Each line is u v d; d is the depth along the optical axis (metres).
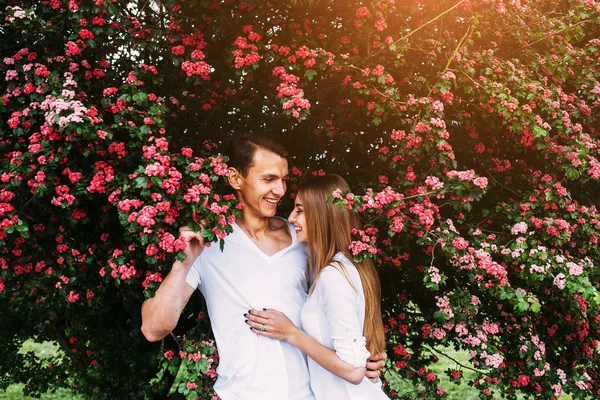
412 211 2.74
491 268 2.75
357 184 3.52
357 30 3.09
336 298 1.80
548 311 3.72
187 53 2.94
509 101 2.96
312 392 1.95
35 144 2.34
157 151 2.24
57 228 2.84
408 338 3.79
